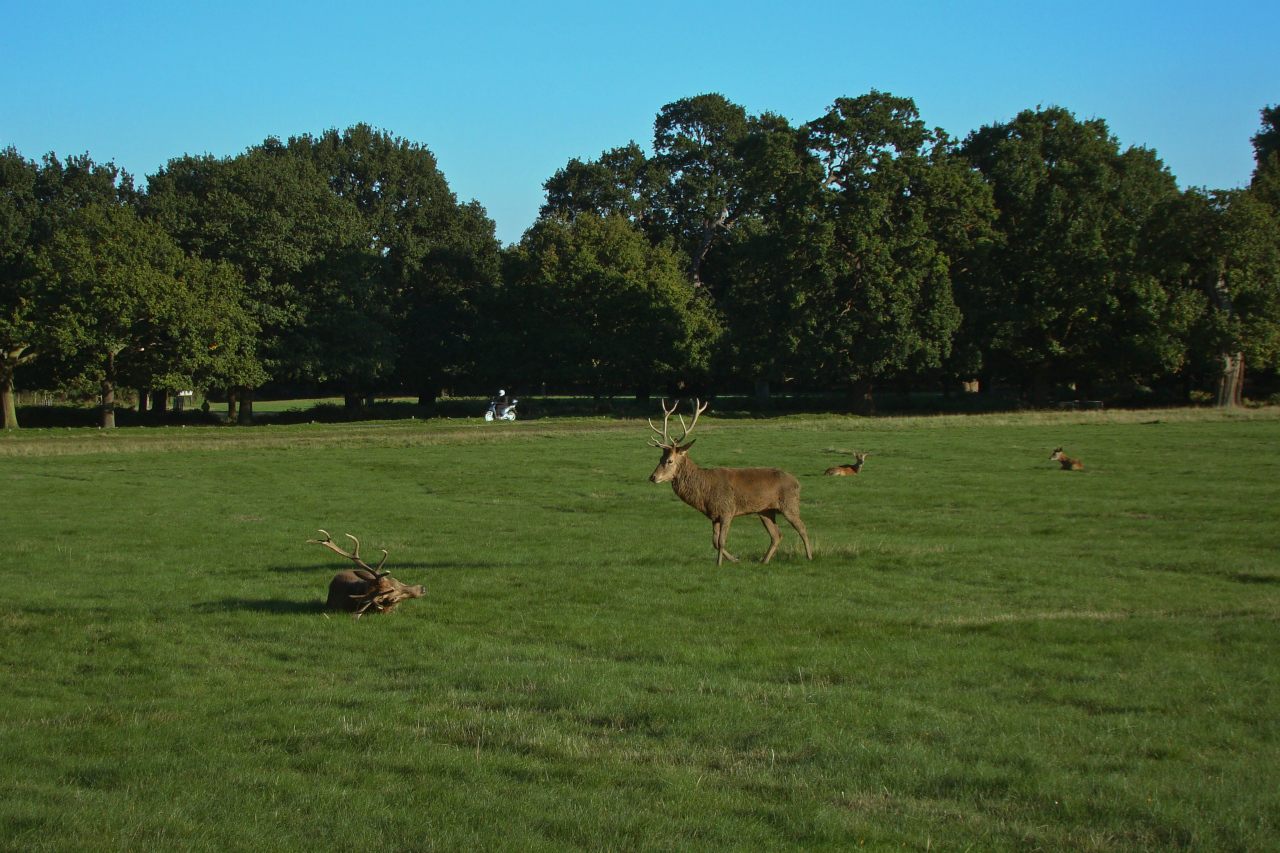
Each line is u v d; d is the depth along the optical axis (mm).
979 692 8750
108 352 53344
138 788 6762
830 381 61781
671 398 76125
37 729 8281
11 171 64438
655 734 7727
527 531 20562
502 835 5832
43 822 6098
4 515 24031
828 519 21250
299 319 62531
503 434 46500
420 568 16203
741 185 65938
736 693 8727
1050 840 5688
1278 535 17359
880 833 5777
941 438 40281
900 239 57594
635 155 84938
